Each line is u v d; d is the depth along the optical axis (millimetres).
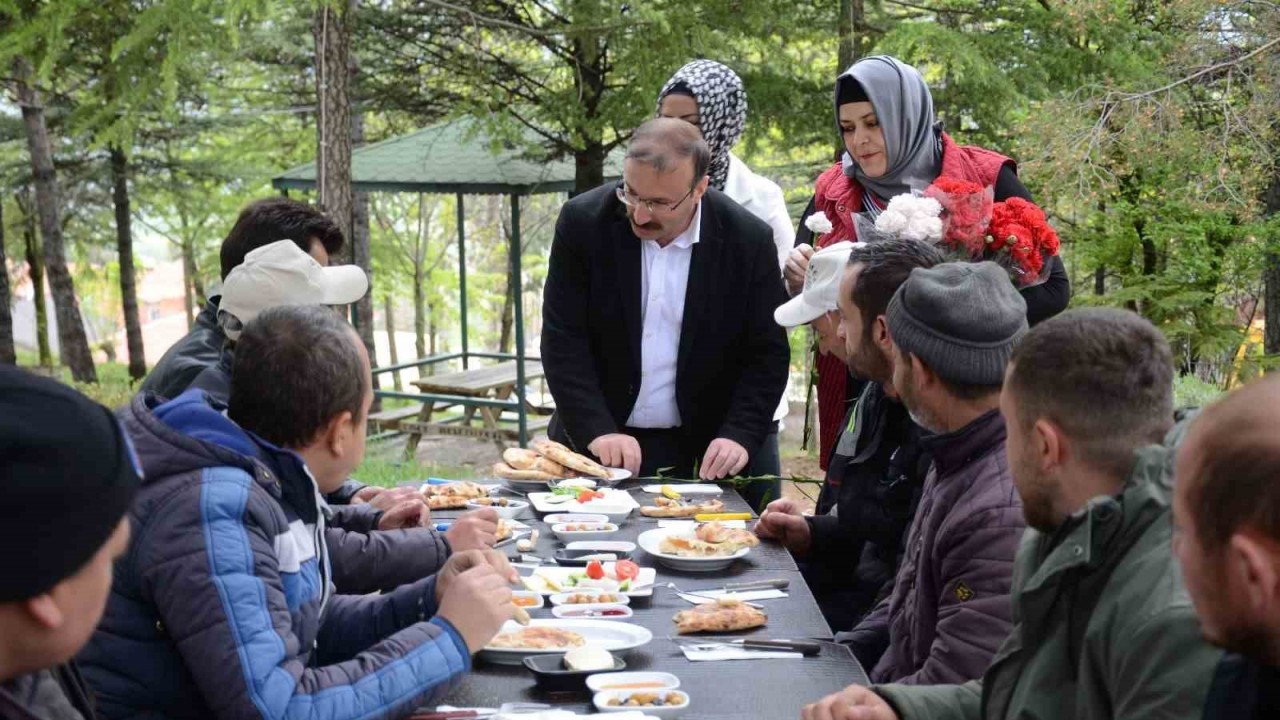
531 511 3602
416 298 21250
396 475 8727
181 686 2096
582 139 9992
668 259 4191
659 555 3053
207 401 2295
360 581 2879
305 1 8195
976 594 2279
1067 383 1762
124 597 2078
